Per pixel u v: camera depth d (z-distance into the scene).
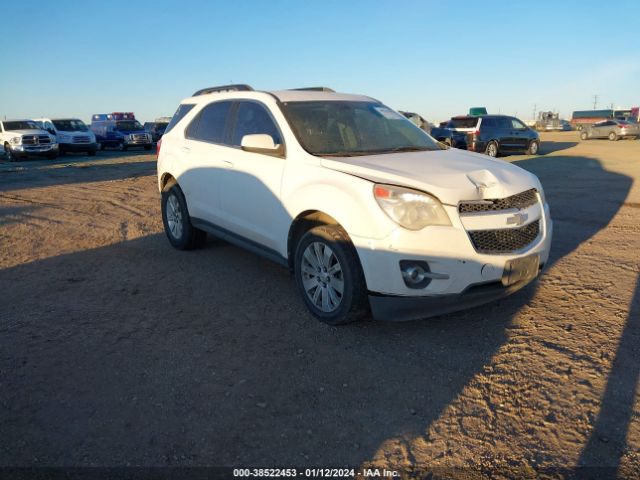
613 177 12.17
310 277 4.13
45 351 3.62
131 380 3.26
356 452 2.60
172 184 6.17
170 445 2.66
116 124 31.58
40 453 2.60
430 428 2.78
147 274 5.29
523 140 20.27
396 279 3.53
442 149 4.90
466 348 3.64
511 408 2.93
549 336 3.78
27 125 23.81
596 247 6.02
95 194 10.67
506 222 3.69
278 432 2.76
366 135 4.76
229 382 3.24
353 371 3.36
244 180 4.80
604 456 2.53
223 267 5.50
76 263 5.69
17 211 8.64
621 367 3.32
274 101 4.83
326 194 3.87
